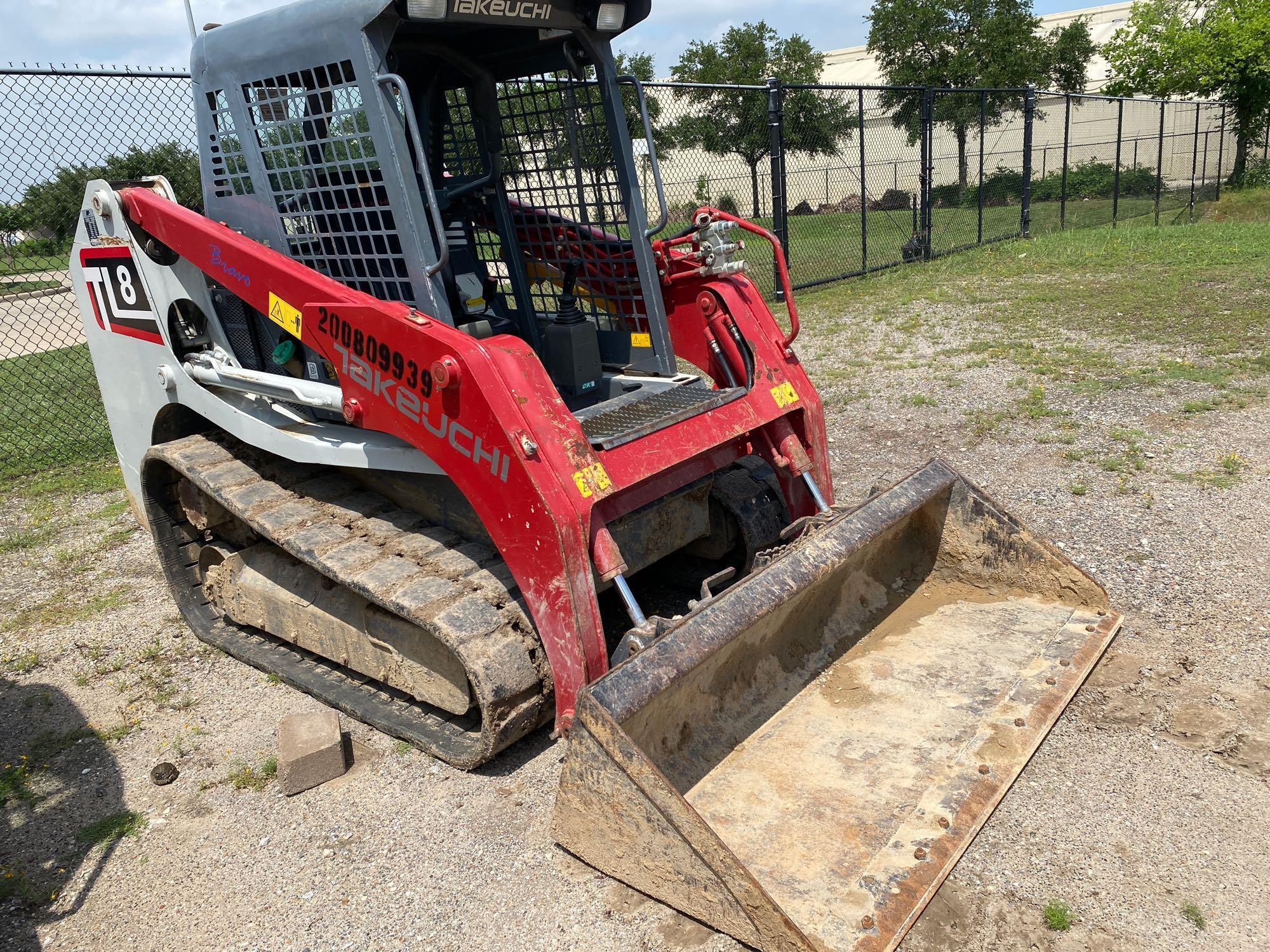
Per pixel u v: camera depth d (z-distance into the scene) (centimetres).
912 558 413
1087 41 2923
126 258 440
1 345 952
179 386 436
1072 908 265
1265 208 2059
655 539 385
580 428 323
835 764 312
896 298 1165
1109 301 1031
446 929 277
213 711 405
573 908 280
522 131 430
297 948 275
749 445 419
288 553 419
